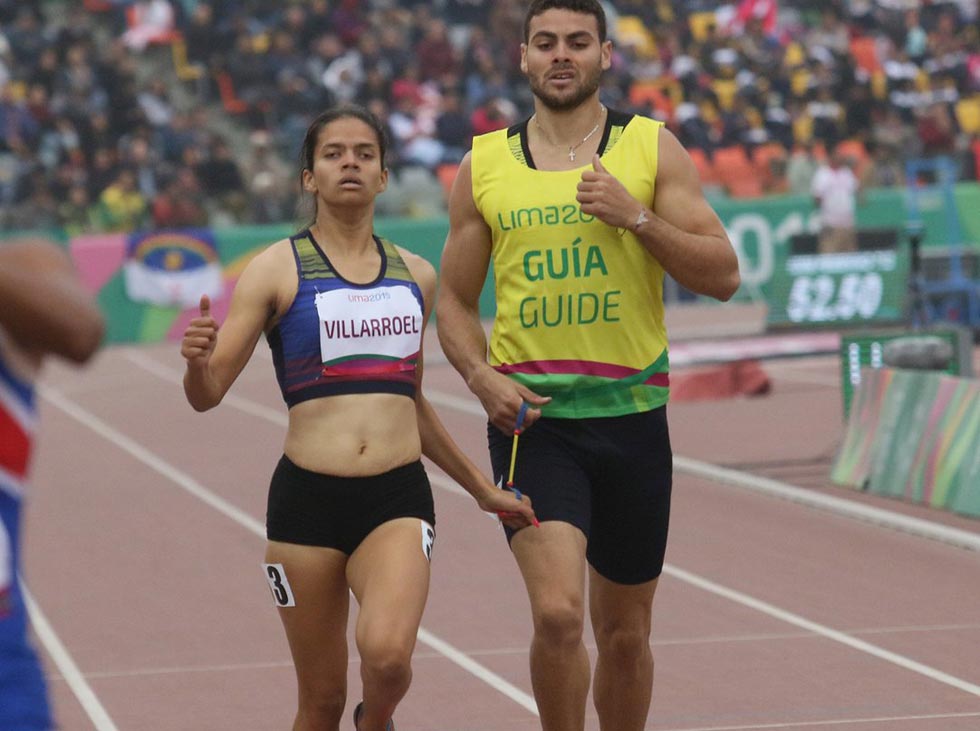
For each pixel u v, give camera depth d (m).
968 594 23.67
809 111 82.00
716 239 14.16
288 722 18.09
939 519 28.59
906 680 19.25
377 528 13.35
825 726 17.41
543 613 13.53
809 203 71.75
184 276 67.00
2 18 78.62
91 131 70.62
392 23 81.38
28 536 29.80
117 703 19.03
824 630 21.80
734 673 19.69
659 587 24.53
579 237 14.20
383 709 12.87
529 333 14.34
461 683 19.52
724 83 83.94
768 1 88.94
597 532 14.59
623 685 14.95
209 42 78.94
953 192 72.19
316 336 13.41
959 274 55.31
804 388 49.22
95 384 55.44
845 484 32.06
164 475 36.50
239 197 70.50
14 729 8.11
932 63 89.94
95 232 68.31
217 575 26.27
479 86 78.31
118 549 28.52
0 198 68.50
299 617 13.57
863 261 45.88
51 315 7.61
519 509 13.74
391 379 13.52
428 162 73.00
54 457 39.69
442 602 23.95
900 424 31.12
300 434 13.45
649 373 14.38
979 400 29.08
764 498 31.84
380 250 13.88
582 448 14.20
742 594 23.98
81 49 73.12
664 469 14.52
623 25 87.50
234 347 13.31
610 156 14.34
